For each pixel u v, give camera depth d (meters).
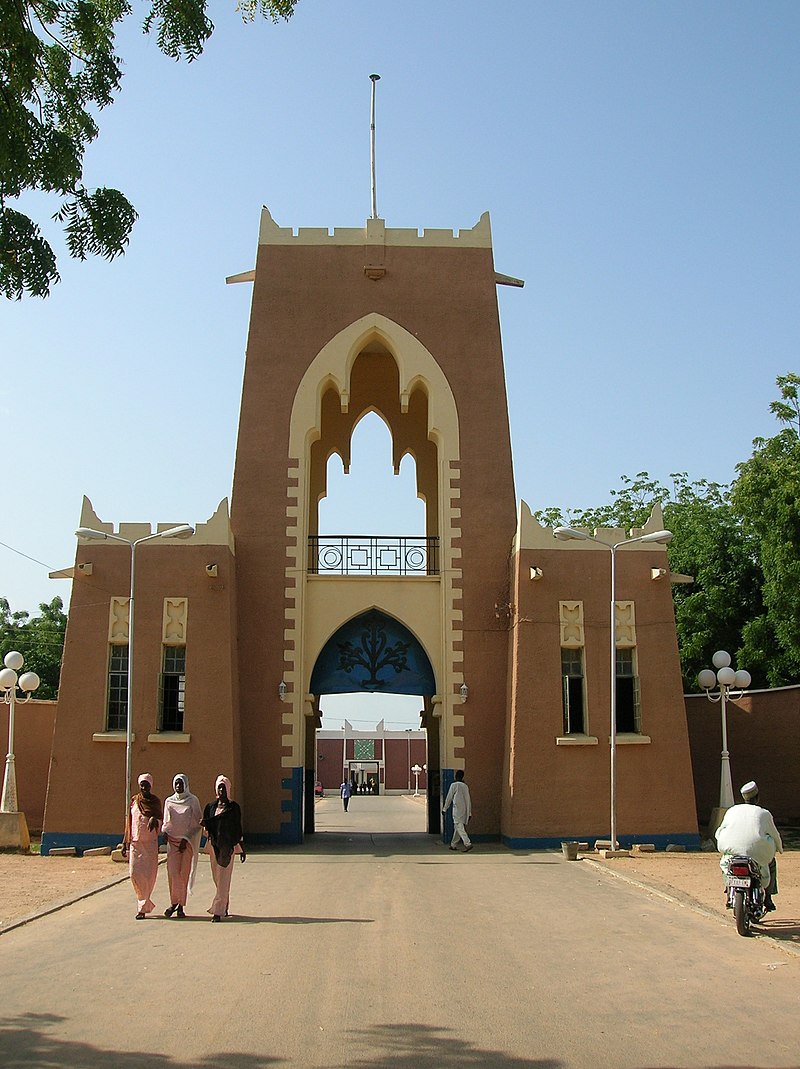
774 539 31.42
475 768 25.39
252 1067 7.05
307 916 13.62
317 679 27.53
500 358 28.03
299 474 26.88
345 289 28.27
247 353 27.66
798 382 33.66
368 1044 7.62
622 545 25.11
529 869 19.55
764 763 29.36
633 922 13.19
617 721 24.81
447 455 27.22
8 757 24.52
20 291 10.41
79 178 10.31
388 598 26.97
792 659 33.62
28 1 9.94
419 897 15.54
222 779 13.68
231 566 25.02
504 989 9.40
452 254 28.75
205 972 10.02
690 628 38.56
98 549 24.59
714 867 19.39
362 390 32.38
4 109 9.47
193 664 24.03
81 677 23.84
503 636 26.11
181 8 10.55
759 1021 8.36
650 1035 7.93
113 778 23.31
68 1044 7.60
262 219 28.64
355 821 39.88
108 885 16.84
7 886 16.77
